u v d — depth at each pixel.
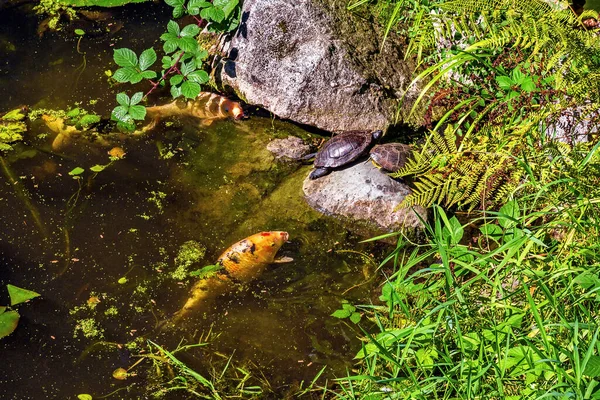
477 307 3.83
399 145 4.57
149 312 4.18
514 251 3.73
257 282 4.27
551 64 4.07
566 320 3.65
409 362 3.92
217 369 4.04
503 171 4.18
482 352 3.69
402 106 4.80
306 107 4.80
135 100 4.77
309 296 4.24
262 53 4.84
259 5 4.83
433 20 4.40
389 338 3.87
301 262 4.34
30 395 3.97
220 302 4.21
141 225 4.44
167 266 4.32
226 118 4.85
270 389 4.00
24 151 4.69
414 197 4.19
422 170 4.32
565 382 3.55
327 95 4.79
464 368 3.70
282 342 4.12
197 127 4.82
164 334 4.13
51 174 4.60
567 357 3.61
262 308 4.21
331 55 4.77
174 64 4.93
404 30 4.97
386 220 4.45
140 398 3.97
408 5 4.97
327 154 4.57
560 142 4.12
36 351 4.07
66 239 4.38
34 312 4.17
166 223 4.45
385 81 4.82
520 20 4.07
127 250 4.36
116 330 4.14
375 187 4.49
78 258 4.32
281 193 4.58
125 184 4.58
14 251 4.34
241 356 4.08
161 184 4.59
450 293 3.85
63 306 4.19
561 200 3.94
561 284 3.81
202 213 4.49
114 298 4.22
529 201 4.16
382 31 4.92
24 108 4.83
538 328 3.69
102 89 4.98
